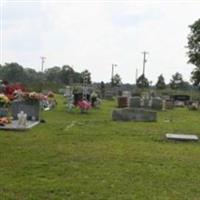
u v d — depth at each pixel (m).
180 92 90.25
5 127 19.61
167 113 40.19
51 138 17.53
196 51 81.81
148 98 45.06
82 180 10.52
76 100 37.31
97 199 9.02
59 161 12.73
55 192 9.38
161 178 11.12
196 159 14.16
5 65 110.12
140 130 22.19
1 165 11.84
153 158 13.91
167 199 9.25
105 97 64.75
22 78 108.94
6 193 9.12
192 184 10.65
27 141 16.31
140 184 10.41
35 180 10.31
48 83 96.06
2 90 32.53
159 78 117.94
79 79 98.06
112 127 23.00
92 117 29.72
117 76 115.62
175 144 17.73
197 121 31.50
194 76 82.38
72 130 20.64
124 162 13.02
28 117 24.31
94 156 13.82
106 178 10.85
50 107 35.84
